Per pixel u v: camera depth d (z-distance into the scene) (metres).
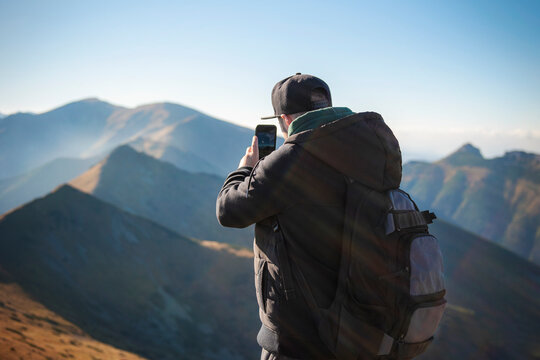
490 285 162.75
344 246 1.49
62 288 96.50
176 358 78.38
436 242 1.53
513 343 108.44
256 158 1.91
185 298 114.31
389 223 1.49
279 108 1.85
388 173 1.58
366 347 1.45
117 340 75.38
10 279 85.31
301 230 1.57
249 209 1.61
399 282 1.44
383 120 1.67
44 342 45.88
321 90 1.82
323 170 1.55
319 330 1.52
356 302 1.46
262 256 1.70
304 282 1.56
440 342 89.69
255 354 96.25
